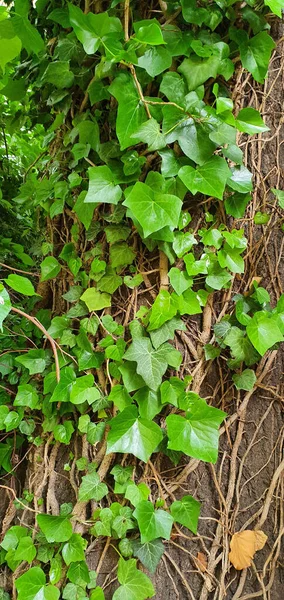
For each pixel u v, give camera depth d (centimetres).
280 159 45
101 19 35
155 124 37
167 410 40
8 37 37
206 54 38
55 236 49
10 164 86
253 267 44
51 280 51
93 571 37
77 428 42
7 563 43
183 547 40
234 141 38
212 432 37
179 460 40
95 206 40
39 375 47
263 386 43
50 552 39
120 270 42
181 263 40
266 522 42
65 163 47
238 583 41
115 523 37
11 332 55
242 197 41
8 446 53
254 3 40
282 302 40
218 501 41
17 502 43
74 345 42
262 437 43
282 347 44
